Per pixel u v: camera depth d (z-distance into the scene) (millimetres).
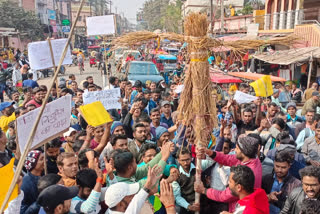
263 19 22031
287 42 3414
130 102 7945
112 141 4035
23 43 35875
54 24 44844
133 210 2455
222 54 3721
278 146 4258
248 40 3262
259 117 5543
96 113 3916
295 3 18797
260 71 16375
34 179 3236
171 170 3469
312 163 4531
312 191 2969
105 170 3564
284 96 10031
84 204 2680
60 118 3057
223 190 3537
